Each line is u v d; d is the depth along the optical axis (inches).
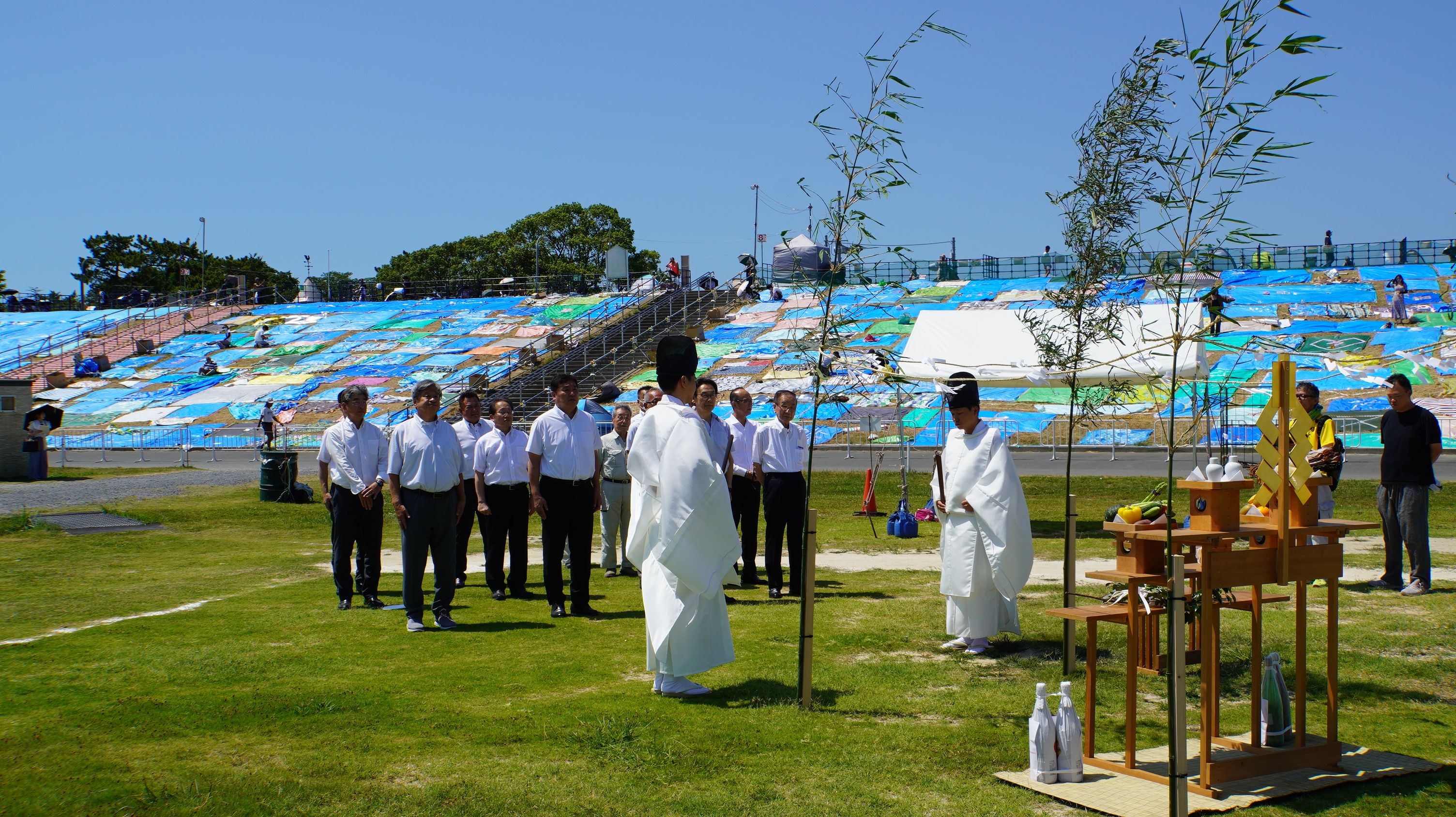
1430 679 284.5
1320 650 316.2
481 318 2174.0
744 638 348.5
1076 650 328.5
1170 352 518.9
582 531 392.2
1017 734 240.2
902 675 295.9
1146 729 245.8
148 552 587.2
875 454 1198.3
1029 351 639.1
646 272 3368.6
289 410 1656.0
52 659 312.5
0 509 743.1
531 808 194.5
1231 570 209.5
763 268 2078.0
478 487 438.6
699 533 270.1
